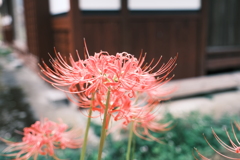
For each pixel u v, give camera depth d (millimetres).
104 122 1350
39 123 1716
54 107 6852
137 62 1372
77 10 6738
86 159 3861
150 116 1507
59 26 8219
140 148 4191
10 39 19500
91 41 6957
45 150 1690
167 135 4418
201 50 8242
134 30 7355
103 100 1426
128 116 1414
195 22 8078
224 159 4145
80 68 1369
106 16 7020
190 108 6590
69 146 1727
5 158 3602
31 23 10945
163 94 1802
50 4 9164
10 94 8172
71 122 5758
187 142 4422
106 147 4352
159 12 7594
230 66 9320
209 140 4555
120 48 7250
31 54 11773
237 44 9305
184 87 7305
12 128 5734
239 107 6719
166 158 4035
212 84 7590
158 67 7758
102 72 1311
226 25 8977
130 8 7285
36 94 8070
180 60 8031
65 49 7840
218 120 5535
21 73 11023
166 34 7746
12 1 17953
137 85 1285
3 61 13883
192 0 7938
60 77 1396
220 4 8773
